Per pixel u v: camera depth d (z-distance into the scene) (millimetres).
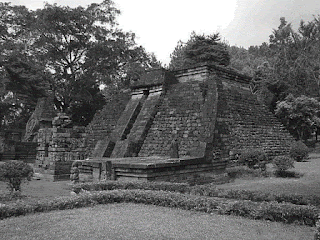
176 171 15289
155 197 10617
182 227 7848
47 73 40250
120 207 10219
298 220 8336
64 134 22406
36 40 39938
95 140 28203
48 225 7996
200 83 23344
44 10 38125
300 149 22953
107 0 42250
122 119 26531
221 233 7375
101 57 41000
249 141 22969
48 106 36562
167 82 25500
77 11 39219
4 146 32562
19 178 13531
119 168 14836
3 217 9000
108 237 6949
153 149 21875
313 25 38344
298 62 37344
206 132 18969
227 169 18938
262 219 8711
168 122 22781
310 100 32219
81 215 9062
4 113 38750
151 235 7105
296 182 14719
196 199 10039
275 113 33438
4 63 35188
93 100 45094
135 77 42438
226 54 44406
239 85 28016
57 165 21328
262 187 13766
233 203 9383
